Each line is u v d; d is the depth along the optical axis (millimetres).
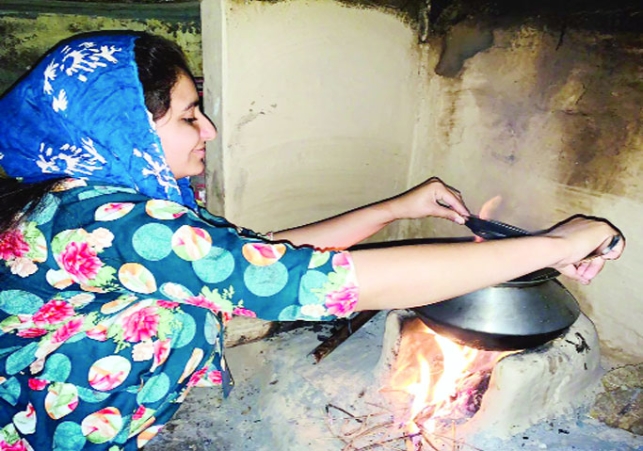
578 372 1431
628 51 1308
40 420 926
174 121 925
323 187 1864
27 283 869
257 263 791
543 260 880
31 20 1763
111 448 972
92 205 833
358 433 1451
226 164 1646
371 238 2100
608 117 1391
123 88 860
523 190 1649
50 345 923
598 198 1467
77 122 865
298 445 1429
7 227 841
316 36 1629
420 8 1800
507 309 1206
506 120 1650
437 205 1334
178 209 827
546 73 1507
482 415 1428
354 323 1823
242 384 1728
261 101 1618
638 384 1465
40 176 907
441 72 1823
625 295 1500
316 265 794
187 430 1551
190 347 1005
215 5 1487
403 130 1954
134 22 1841
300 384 1630
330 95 1734
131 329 947
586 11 1375
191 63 1921
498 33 1604
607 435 1411
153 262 794
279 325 1917
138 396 970
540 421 1443
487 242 865
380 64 1791
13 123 905
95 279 823
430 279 807
